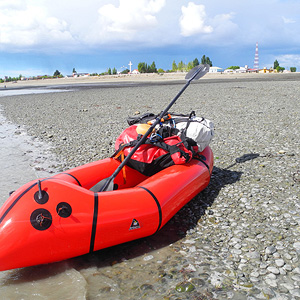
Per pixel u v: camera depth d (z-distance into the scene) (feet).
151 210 10.12
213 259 9.57
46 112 42.27
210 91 62.39
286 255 9.53
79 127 30.89
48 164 19.43
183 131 13.32
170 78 177.78
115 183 12.77
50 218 8.55
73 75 369.30
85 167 12.55
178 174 12.01
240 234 10.84
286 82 82.48
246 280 8.56
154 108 41.83
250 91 58.90
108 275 9.07
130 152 11.85
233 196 13.85
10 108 48.73
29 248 8.36
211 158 14.87
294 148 20.52
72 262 9.69
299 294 7.95
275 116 32.01
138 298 8.09
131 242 10.75
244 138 23.81
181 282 8.57
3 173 17.92
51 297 8.16
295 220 11.53
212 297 7.98
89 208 9.14
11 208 8.50
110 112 39.99
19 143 24.99
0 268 8.33
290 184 14.78
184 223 11.84
